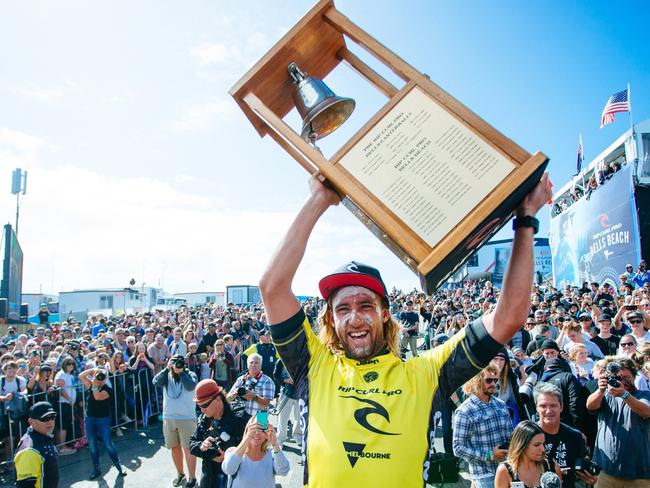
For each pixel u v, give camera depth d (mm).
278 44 1890
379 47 1800
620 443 4047
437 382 1667
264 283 1765
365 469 1474
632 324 6672
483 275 29797
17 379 7559
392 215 1568
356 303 1767
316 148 1748
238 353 11852
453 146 1621
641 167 14531
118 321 17984
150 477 6617
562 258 21922
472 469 3975
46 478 4633
